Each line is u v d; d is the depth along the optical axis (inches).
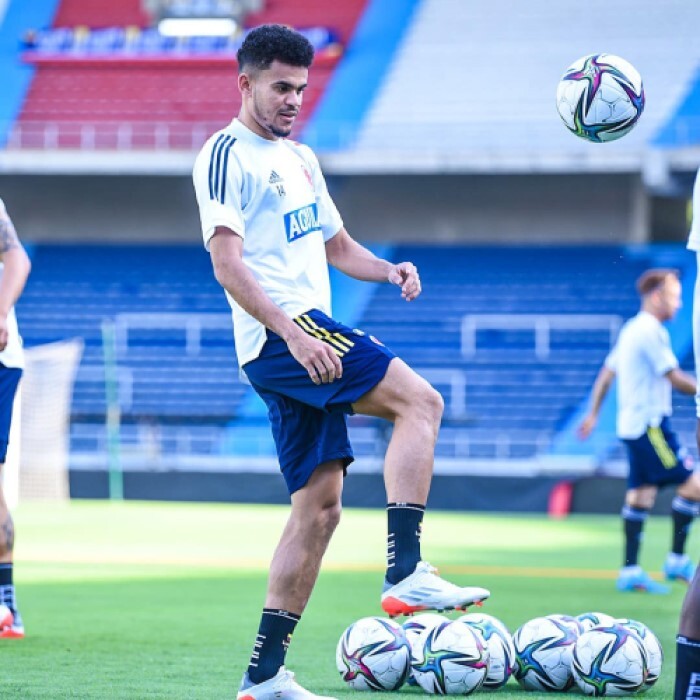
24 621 1039.6
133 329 4072.3
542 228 4082.2
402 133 4124.0
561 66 4156.0
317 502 603.5
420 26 4313.5
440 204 4111.7
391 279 643.5
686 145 3887.8
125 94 4367.6
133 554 1795.0
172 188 4222.4
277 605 602.2
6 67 4441.4
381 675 670.5
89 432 3767.2
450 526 2450.8
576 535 2236.7
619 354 1375.5
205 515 2677.2
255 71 598.9
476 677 659.4
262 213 599.2
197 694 673.6
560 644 678.5
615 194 4037.9
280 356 591.8
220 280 581.9
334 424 600.4
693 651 499.2
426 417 573.9
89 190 4239.7
